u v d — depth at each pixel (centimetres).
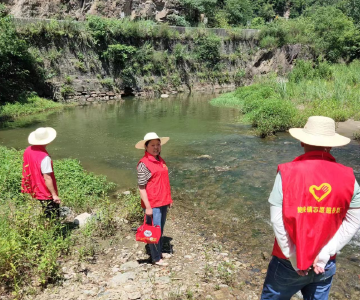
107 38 2214
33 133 413
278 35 3003
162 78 2523
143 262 407
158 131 1255
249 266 410
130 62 2347
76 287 346
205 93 2561
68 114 1638
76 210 554
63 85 1988
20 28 1886
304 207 210
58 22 2022
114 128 1314
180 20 2967
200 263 410
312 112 1376
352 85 1975
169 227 520
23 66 1841
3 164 693
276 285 233
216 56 2806
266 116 1263
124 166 850
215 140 1102
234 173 773
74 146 1049
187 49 2692
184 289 350
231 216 561
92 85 2134
